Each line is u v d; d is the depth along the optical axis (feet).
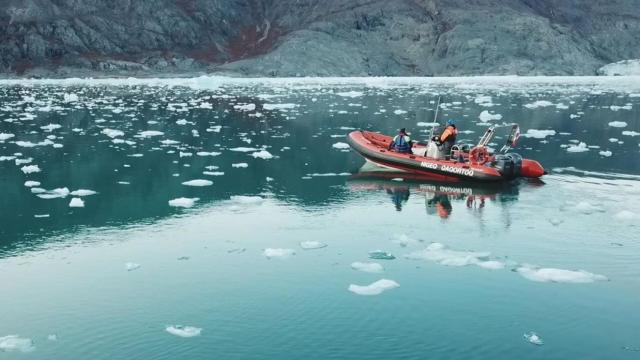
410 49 332.80
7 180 46.93
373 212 38.14
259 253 30.42
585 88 185.26
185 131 78.07
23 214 37.32
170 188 44.39
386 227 34.96
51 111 106.01
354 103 126.62
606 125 84.89
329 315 23.48
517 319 23.20
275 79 271.69
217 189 44.21
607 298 25.08
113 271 27.96
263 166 52.90
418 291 25.64
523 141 68.74
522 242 32.30
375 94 159.12
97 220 36.09
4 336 21.85
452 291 25.68
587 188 44.68
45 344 21.24
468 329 22.39
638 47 360.89
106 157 57.31
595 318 23.32
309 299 24.88
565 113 102.27
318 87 199.62
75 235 33.24
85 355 20.49
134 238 32.78
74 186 45.14
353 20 342.03
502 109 110.63
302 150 61.67
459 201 40.93
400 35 339.57
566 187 45.06
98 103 126.31
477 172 44.96
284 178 47.98
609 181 46.93
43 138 70.79
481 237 33.14
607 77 291.58
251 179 47.62
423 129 80.48
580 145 62.34
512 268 28.32
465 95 152.97
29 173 49.73
